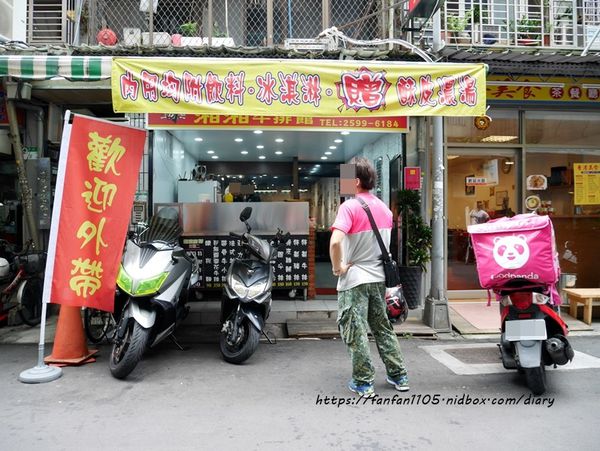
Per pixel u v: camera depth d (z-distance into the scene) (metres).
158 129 6.71
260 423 3.27
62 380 4.16
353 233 3.72
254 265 5.00
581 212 7.41
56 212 4.38
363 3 7.48
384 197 7.97
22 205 6.72
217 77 4.67
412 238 6.47
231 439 3.03
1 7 6.57
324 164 11.38
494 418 3.35
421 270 6.41
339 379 4.21
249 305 4.70
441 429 3.17
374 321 3.89
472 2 6.93
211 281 7.00
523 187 7.26
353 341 3.72
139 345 4.07
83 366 4.56
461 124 7.18
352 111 4.79
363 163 3.85
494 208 7.31
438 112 4.89
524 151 7.25
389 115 4.83
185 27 7.15
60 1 7.25
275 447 2.92
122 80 4.59
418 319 6.36
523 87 7.11
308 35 7.56
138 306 4.24
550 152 7.34
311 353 5.08
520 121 7.23
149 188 6.93
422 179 6.82
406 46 5.84
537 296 3.70
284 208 7.15
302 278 7.13
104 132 4.60
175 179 8.47
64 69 4.64
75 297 4.41
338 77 4.77
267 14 6.93
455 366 4.57
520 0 7.34
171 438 3.04
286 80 4.73
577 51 6.15
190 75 4.64
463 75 4.90
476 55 5.95
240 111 4.69
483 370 4.45
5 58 4.62
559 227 7.36
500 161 7.31
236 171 11.12
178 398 3.74
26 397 3.76
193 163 10.45
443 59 6.10
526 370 3.70
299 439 3.03
